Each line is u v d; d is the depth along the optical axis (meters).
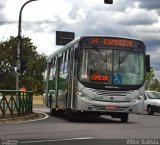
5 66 92.38
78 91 21.62
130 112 22.05
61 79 25.59
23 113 24.84
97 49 21.94
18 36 31.23
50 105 29.56
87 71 21.70
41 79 80.19
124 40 22.23
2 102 22.22
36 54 89.12
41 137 14.55
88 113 22.66
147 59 22.56
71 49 23.30
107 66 21.88
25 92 25.44
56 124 20.42
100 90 21.66
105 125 20.17
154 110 34.81
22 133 15.88
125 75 22.02
